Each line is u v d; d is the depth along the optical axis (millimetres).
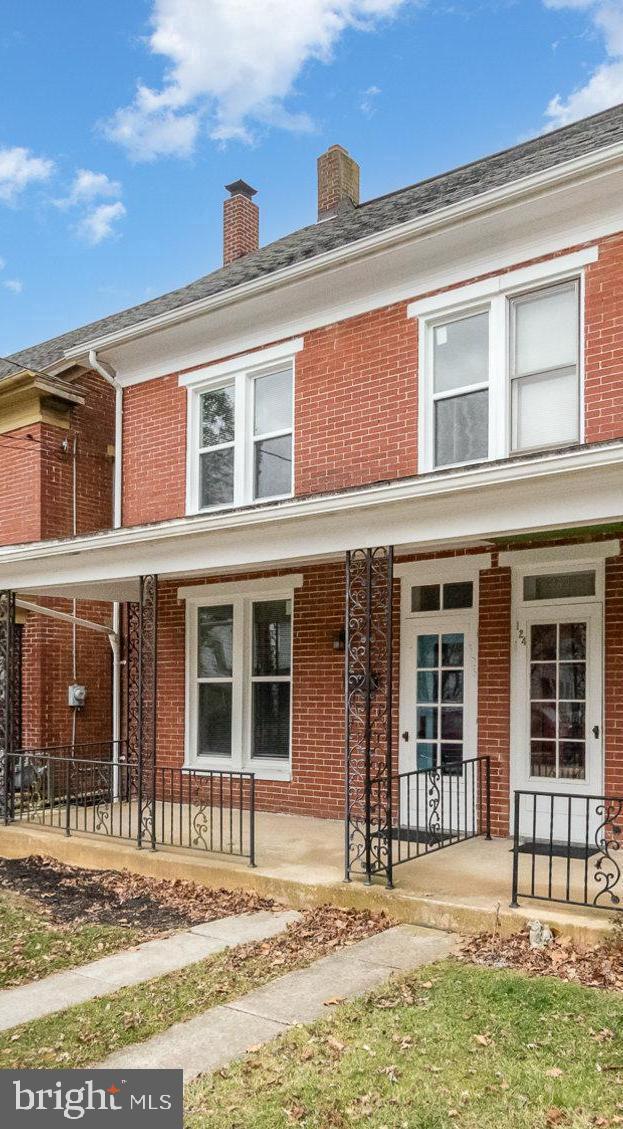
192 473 11766
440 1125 3652
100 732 14484
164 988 5395
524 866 7453
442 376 9398
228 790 11305
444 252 9234
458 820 8664
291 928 6570
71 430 14469
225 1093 3980
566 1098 3836
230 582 11469
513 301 8883
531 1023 4574
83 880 8508
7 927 6965
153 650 9203
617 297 8086
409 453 9477
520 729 8805
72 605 14258
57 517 14109
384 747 9773
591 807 8180
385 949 5934
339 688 10258
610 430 8016
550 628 8719
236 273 13336
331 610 10406
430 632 9602
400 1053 4312
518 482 6320
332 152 15828
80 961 6066
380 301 9883
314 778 10406
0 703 11062
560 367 8484
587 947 5676
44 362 15273
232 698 11445
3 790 10586
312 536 7930
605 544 8258
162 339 11969
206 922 6902
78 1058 4418
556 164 8016
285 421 10883
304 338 10586
